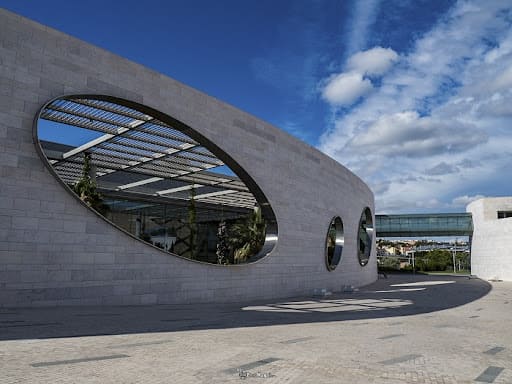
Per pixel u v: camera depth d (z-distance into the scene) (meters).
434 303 17.83
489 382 5.24
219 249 30.94
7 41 10.71
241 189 26.89
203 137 15.49
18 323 8.25
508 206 44.41
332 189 25.03
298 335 8.51
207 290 15.11
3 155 10.41
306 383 4.79
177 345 6.85
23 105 10.80
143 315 10.61
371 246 35.53
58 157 19.89
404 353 7.00
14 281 10.36
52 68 11.41
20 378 4.50
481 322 12.02
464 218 48.03
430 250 80.25
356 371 5.48
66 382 4.42
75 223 11.54
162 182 26.73
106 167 21.12
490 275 42.84
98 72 12.38
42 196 10.96
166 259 13.73
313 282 21.61
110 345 6.60
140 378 4.73
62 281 11.16
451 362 6.42
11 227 10.40
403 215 49.69
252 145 17.81
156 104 13.81
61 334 7.32
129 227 28.12
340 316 12.55
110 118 14.74
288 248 19.64
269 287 18.20
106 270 12.10
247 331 8.81
